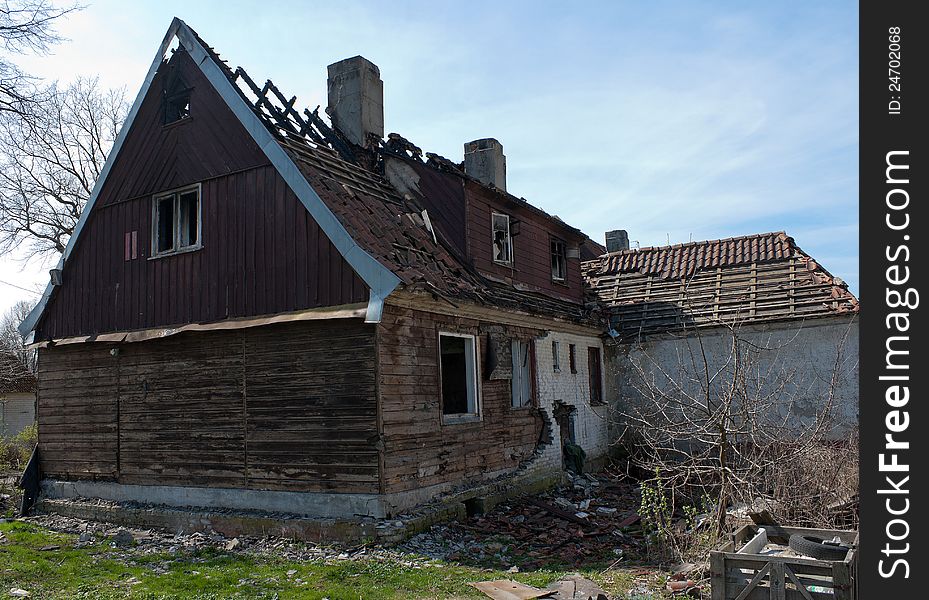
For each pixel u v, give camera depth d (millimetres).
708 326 18547
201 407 12820
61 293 15195
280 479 11773
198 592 8320
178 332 12945
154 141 14094
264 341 12188
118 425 13922
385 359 11211
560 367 17094
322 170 13078
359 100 15805
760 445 10922
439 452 12266
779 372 17641
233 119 13109
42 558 10250
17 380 38031
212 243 13086
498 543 10789
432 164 15312
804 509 9977
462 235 14711
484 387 13891
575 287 19688
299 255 12000
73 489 14422
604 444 19109
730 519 9914
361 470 11023
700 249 22359
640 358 19547
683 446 18188
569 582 8328
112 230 14539
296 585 8547
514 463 14625
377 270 10969
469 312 13281
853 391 16859
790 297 18453
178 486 12945
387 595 8094
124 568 9578
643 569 9320
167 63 14086
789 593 6336
